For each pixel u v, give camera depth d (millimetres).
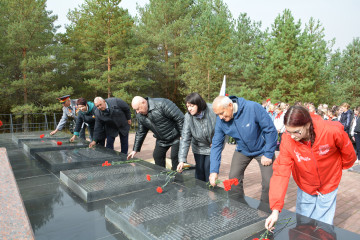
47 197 2035
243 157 2836
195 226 1437
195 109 2908
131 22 14961
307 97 13281
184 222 1485
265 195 2689
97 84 14398
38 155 3238
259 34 18094
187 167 3805
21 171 2762
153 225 1437
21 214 1539
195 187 2209
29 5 13078
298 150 1854
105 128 4488
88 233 1493
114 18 14547
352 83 22000
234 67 14734
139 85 16141
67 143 4188
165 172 2561
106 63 15641
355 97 22188
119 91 14344
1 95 13062
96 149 3744
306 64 13305
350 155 1933
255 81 15352
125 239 1426
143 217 1542
